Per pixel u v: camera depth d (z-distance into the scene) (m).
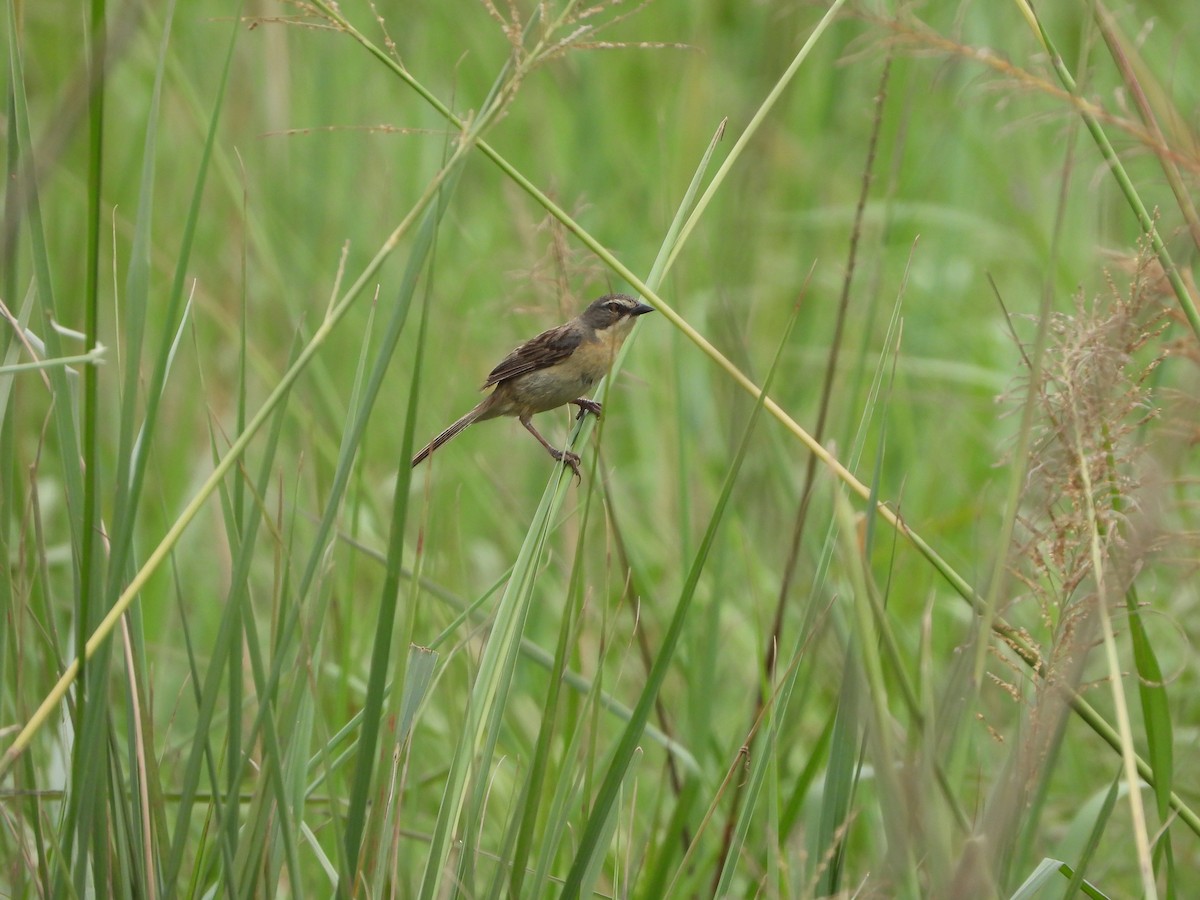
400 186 18.02
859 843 10.10
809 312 16.94
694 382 16.25
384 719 7.00
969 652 5.88
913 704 5.97
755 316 16.56
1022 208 17.28
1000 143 18.14
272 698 6.01
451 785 6.40
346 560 11.48
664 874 7.73
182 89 13.34
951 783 5.77
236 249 15.66
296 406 12.45
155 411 6.06
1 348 7.05
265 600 12.91
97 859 6.20
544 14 6.43
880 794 5.25
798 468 13.14
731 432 11.08
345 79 18.42
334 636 10.82
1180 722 10.38
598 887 8.81
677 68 20.45
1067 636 5.93
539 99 19.88
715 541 10.41
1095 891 6.75
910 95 11.70
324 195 17.30
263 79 17.06
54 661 7.64
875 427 14.58
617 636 12.16
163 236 16.38
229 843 6.21
